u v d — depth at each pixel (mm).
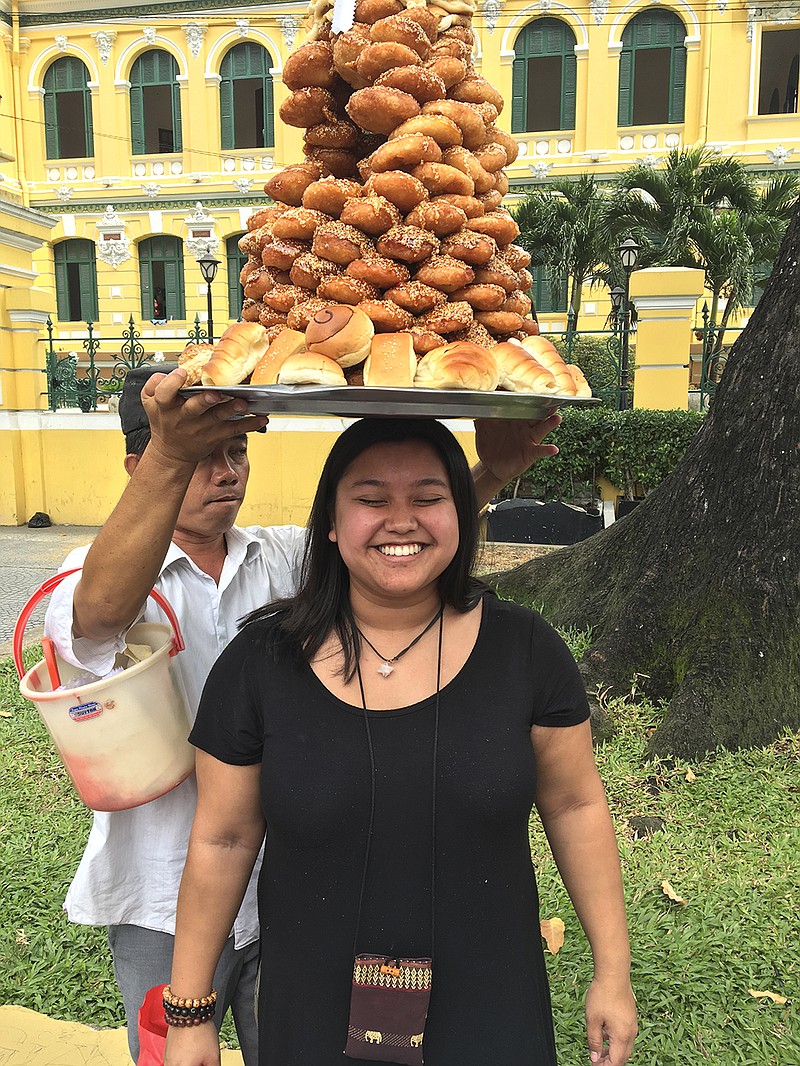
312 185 1388
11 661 5820
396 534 1407
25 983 2697
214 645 1815
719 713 3947
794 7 17453
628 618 4598
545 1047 1469
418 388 1172
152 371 1746
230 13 19312
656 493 5070
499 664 1475
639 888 2977
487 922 1412
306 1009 1416
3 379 11766
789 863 3078
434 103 1390
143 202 20359
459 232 1371
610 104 18422
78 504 12031
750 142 18031
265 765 1433
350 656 1449
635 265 13344
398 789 1379
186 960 1509
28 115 20531
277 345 1258
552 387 1341
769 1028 2396
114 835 1688
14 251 11570
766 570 4152
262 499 11102
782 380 4223
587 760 1575
